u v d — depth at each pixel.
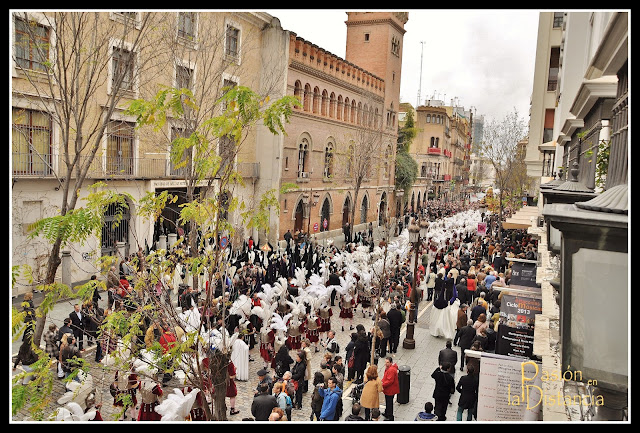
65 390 10.01
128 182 22.23
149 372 9.12
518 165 47.06
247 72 30.28
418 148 84.50
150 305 7.31
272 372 13.45
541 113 30.97
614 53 5.08
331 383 10.34
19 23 9.29
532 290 12.27
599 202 3.44
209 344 7.23
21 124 16.86
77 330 11.95
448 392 10.77
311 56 36.19
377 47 49.03
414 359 15.13
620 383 3.10
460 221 38.50
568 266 3.16
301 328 15.53
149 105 6.73
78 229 6.20
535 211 32.47
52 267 6.65
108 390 10.69
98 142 7.55
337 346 13.97
